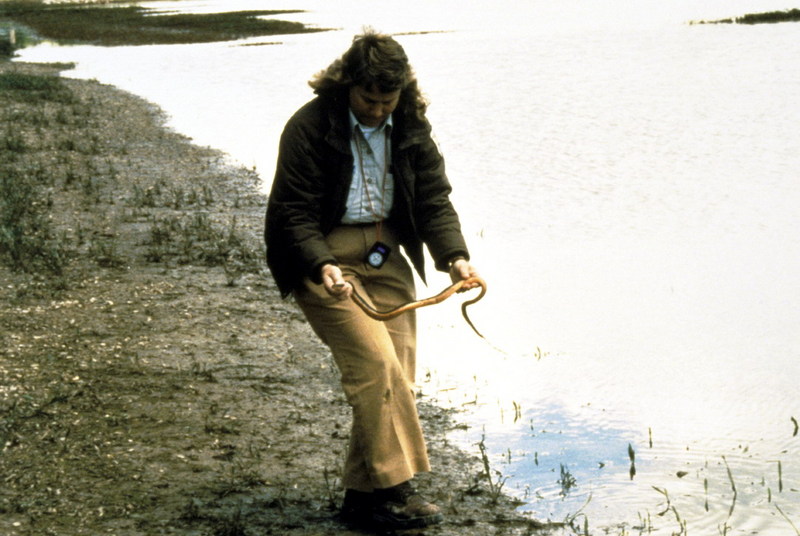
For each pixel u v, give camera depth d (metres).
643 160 16.48
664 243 11.46
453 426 6.60
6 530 4.97
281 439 6.20
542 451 6.19
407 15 57.25
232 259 10.41
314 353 7.78
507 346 8.22
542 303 9.35
